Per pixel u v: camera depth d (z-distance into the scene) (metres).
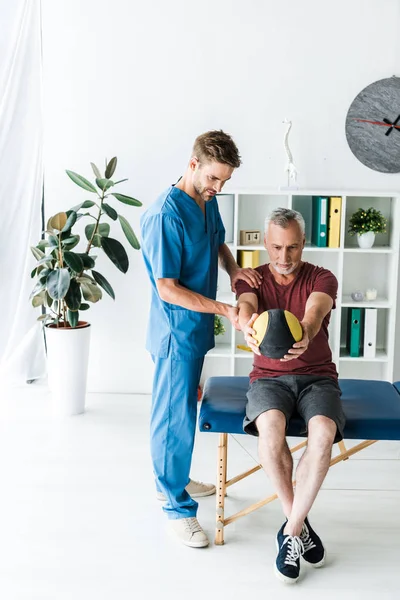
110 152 4.20
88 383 4.41
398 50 4.05
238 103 4.13
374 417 2.53
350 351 4.16
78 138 4.19
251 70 4.10
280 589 2.37
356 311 4.12
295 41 4.07
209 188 2.50
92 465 3.33
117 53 4.11
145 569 2.48
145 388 4.40
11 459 3.39
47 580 2.41
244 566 2.51
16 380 4.46
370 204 4.23
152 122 4.16
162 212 2.53
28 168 4.31
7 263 4.39
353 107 4.09
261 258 4.37
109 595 2.33
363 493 3.10
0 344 4.46
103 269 4.29
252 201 4.24
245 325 2.46
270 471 2.43
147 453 3.48
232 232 4.18
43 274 3.87
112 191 4.23
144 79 4.12
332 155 4.16
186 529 2.66
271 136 4.15
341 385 2.91
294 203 4.24
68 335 3.89
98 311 4.33
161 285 2.54
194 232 2.59
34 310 4.46
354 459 3.47
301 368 2.62
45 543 2.65
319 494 3.09
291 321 2.39
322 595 2.34
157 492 3.01
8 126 4.25
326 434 2.39
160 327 2.65
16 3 4.17
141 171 4.21
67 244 3.81
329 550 2.63
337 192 4.00
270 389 2.55
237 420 2.56
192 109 4.14
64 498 3.00
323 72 4.09
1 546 2.62
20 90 4.24
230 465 3.37
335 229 4.04
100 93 4.15
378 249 4.05
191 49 4.09
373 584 2.41
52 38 4.11
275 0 4.04
